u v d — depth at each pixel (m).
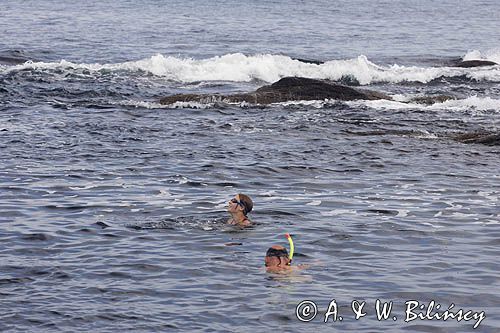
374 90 101.31
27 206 44.47
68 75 103.75
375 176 53.28
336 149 62.84
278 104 85.62
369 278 33.50
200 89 100.38
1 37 153.50
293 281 33.03
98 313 29.75
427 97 91.31
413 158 59.62
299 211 43.75
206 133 69.38
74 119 75.19
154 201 45.81
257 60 114.81
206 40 162.12
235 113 80.44
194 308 30.25
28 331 28.28
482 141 66.12
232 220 41.66
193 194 47.69
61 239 38.56
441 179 52.59
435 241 38.69
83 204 44.97
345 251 37.03
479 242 38.62
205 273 33.97
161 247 37.38
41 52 133.25
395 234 39.66
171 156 59.16
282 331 28.39
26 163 55.97
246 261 35.50
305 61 121.50
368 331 28.52
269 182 51.19
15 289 32.09
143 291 31.91
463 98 94.69
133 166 55.44
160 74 109.31
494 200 46.91
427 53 153.50
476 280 33.44
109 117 76.75
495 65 123.56
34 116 76.25
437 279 33.50
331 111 82.06
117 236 39.00
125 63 111.19
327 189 49.41
